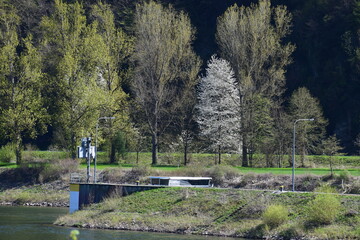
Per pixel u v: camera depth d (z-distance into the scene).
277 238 68.56
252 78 135.62
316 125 134.00
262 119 130.75
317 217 69.62
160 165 128.00
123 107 140.00
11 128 128.12
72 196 89.00
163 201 83.44
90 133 125.56
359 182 88.50
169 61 141.62
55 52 138.75
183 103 142.38
